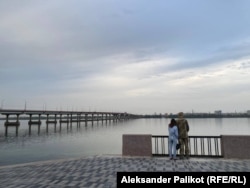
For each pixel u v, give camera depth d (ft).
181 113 43.65
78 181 29.91
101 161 42.96
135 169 35.53
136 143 46.65
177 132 42.78
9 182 30.25
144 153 45.88
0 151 136.26
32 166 40.91
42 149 145.07
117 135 262.26
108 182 29.19
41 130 383.45
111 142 183.93
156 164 38.81
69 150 136.15
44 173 34.96
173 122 43.45
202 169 34.65
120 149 136.56
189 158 43.37
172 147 43.19
